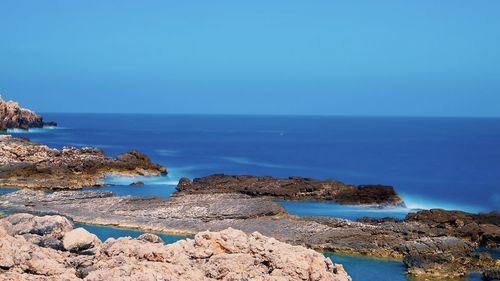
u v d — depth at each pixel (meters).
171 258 35.91
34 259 33.31
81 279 32.41
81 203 83.56
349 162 170.88
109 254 36.16
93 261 35.28
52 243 36.59
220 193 96.50
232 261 36.47
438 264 61.16
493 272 58.66
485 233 72.69
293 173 148.00
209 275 35.72
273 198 101.62
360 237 69.44
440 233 72.12
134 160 124.94
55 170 112.88
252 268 36.47
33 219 39.16
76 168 115.56
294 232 71.62
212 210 78.81
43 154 127.81
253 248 37.56
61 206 82.06
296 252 37.16
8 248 33.28
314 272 36.31
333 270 38.12
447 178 136.00
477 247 71.31
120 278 31.45
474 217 79.94
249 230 72.06
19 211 78.56
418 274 59.53
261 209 79.06
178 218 76.50
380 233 71.06
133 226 74.31
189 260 36.81
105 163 119.19
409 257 63.03
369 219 79.50
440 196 111.75
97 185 110.62
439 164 163.00
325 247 67.75
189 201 83.94
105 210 80.00
